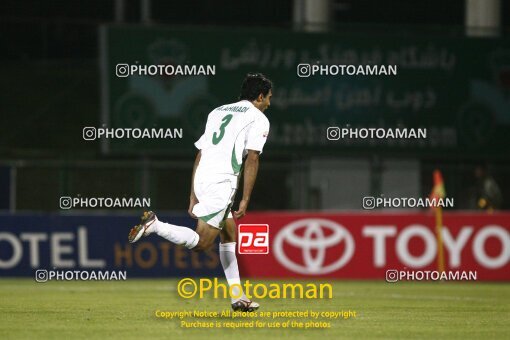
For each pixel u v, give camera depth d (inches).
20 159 3400.6
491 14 3508.9
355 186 3304.6
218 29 3233.3
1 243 2608.3
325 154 3292.3
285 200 3380.9
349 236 2659.9
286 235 2652.6
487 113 3388.3
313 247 2657.5
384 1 4060.0
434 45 3356.3
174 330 1328.7
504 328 1422.2
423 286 2482.8
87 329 1341.0
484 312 1699.1
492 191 3189.0
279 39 3265.3
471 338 1291.8
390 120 3329.2
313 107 3289.9
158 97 3193.9
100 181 3149.6
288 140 3277.6
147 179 3164.4
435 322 1496.1
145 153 3186.5
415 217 2667.3
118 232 2630.4
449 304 1886.1
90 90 3467.0
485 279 2657.5
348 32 3304.6
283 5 4087.1
